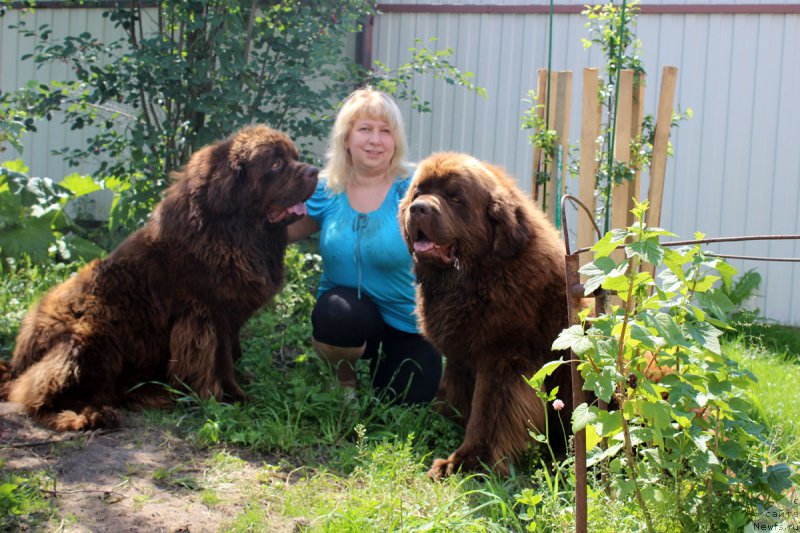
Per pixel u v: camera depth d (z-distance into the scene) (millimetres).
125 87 6621
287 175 4391
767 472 2820
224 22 6371
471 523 3039
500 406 3797
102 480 3475
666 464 2684
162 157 6875
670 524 2785
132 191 6934
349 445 4059
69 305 4367
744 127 8500
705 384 2744
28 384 4145
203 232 4344
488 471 3734
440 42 9117
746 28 8375
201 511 3262
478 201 3734
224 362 4512
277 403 4496
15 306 5918
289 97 6582
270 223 4523
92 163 9742
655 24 8594
